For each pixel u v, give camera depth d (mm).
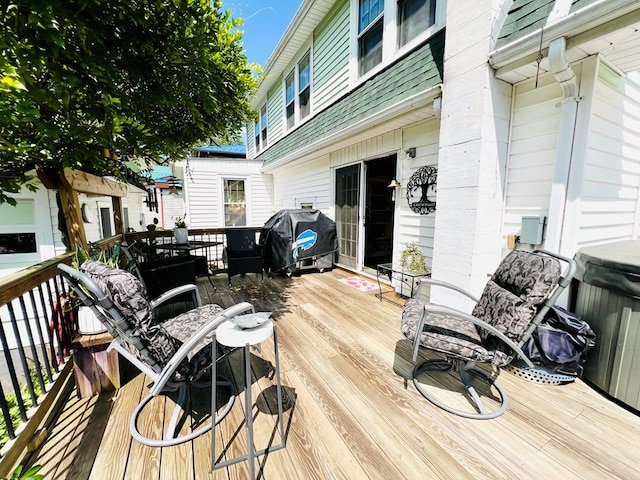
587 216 2305
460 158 2559
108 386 1931
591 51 1937
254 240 5141
